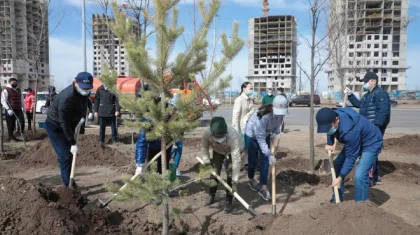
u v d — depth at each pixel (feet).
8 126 32.01
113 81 10.14
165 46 9.79
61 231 10.75
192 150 28.94
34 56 36.06
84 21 33.37
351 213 10.41
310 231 10.52
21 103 32.27
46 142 23.86
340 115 13.05
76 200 13.35
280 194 17.38
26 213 11.07
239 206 15.55
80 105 15.62
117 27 10.28
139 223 13.03
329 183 19.21
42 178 19.44
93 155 23.02
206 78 10.28
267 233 11.80
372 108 18.51
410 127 49.67
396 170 22.15
